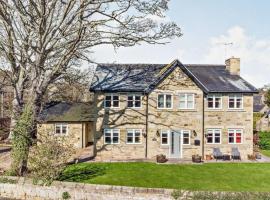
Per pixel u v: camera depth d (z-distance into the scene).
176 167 31.91
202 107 36.12
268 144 45.00
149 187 24.89
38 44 28.41
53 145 24.92
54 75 30.48
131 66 40.09
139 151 35.88
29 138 26.92
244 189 25.11
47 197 22.34
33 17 28.66
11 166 27.19
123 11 30.12
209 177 28.55
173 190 22.59
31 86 28.98
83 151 39.78
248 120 36.88
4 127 45.44
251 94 36.94
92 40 30.88
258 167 32.53
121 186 23.20
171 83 35.91
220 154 35.78
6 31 30.09
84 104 45.88
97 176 28.02
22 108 29.84
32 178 23.83
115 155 35.72
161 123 35.91
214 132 36.53
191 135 36.03
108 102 36.00
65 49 30.30
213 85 37.09
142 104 36.03
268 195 22.00
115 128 35.81
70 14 29.09
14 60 32.69
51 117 41.69
